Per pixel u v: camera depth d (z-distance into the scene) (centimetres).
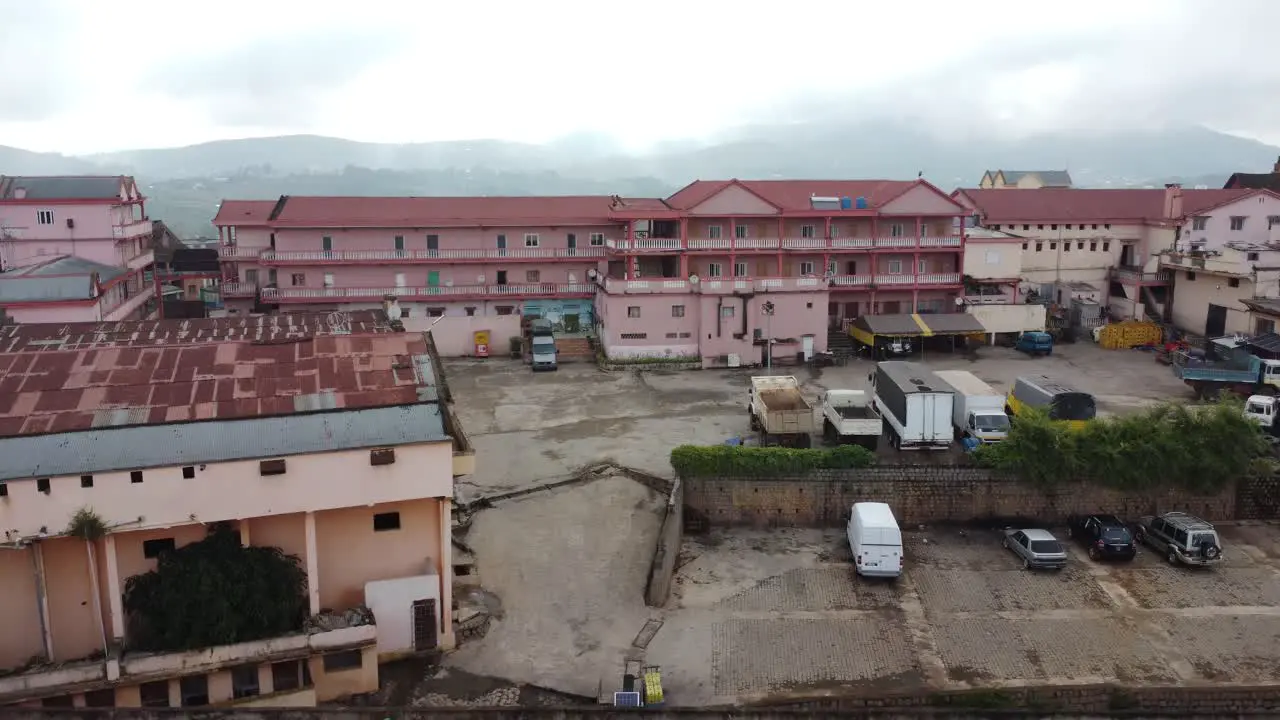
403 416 2789
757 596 3306
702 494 3928
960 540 3762
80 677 2408
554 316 7119
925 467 3884
